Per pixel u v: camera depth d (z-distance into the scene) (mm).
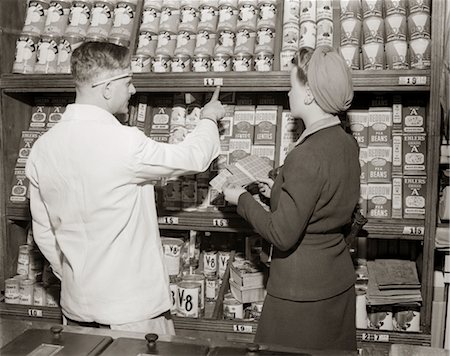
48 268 2838
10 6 2846
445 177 2486
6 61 2830
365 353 1237
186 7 2676
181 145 1950
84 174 1775
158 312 1893
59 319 2768
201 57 2572
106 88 1857
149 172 1813
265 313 1901
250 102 2766
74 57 1851
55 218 1895
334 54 1797
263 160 2410
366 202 2488
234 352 1183
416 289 2488
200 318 2594
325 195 1739
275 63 2547
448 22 2217
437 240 2379
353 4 2527
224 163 2639
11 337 1317
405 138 2553
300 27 2537
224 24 2596
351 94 1807
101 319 1829
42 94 3059
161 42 2646
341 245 1888
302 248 1815
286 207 1719
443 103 2297
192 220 2582
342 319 1870
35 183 1944
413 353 1227
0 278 2934
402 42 2404
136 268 1849
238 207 1961
